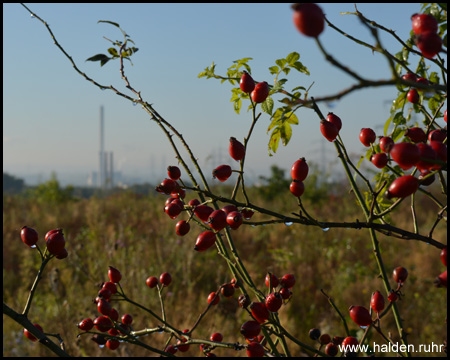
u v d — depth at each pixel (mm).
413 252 7055
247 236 8172
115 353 4109
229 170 1342
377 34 672
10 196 14398
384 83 656
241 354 4285
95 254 6121
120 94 1626
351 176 1547
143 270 5539
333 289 5793
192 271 6230
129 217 10578
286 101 1024
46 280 6086
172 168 1441
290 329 4641
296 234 7883
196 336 4473
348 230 8102
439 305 5102
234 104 1838
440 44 821
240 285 1568
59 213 11414
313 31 629
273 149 1614
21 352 4152
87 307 4664
